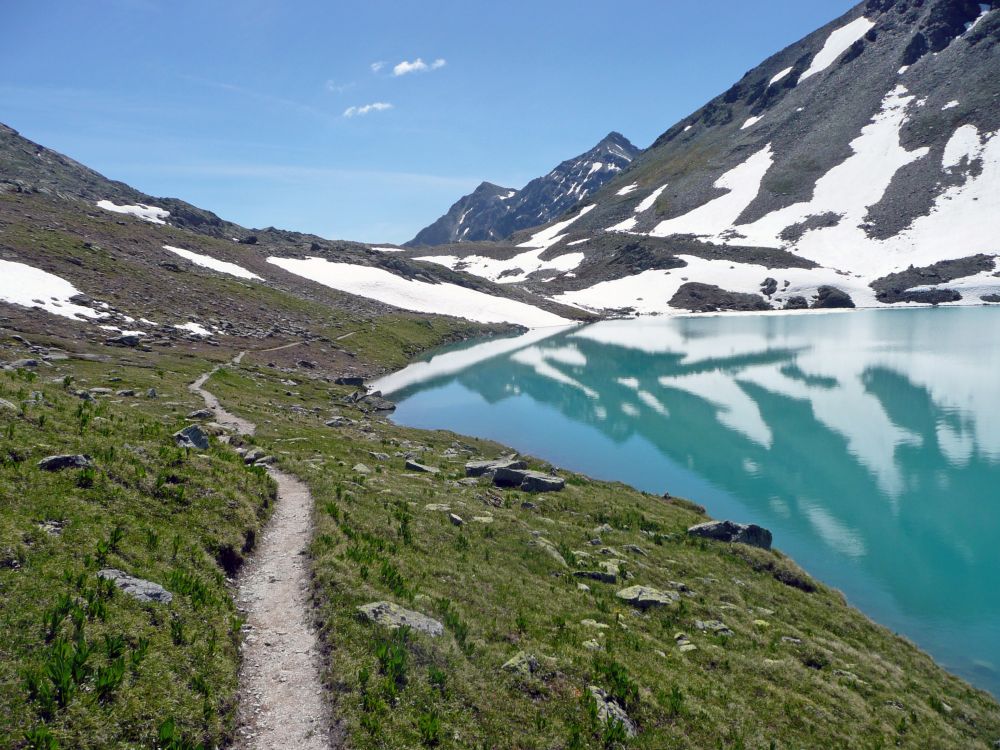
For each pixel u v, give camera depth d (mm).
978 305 158750
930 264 180250
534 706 13695
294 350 85562
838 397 75000
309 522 22000
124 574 13859
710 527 32438
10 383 22922
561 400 79875
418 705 12617
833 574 34781
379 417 62344
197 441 25469
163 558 15453
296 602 16172
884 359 95250
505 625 17266
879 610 30906
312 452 34906
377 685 12711
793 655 21469
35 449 17375
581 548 27172
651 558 27688
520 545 24969
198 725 10891
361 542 20203
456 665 14125
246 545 19062
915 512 42875
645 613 21781
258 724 11633
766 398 76750
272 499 23750
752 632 22297
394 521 23609
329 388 68875
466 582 19719
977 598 31828
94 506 16000
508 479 37062
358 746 11141
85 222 106062
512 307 184500
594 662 16141
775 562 29891
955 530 39906
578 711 13922
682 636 20453
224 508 19656
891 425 62812
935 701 20453
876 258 192875
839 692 19016
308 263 168500
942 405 68812
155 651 11914
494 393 83875
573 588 22234
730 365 99562
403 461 38344
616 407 75500
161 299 83750
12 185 115438
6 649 10406
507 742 12422
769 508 44188
